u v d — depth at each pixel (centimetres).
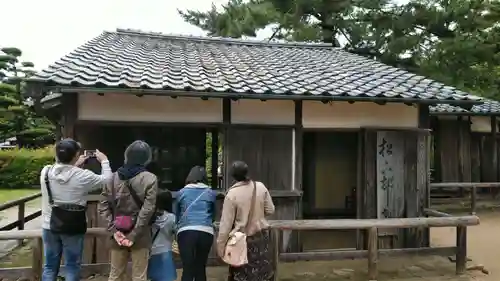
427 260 672
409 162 689
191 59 785
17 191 1764
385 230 691
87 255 589
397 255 590
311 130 668
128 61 700
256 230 450
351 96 604
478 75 1559
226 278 567
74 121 578
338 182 1010
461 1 1583
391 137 684
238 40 1023
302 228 541
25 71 2052
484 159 1245
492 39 1496
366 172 675
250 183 458
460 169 1214
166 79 582
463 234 604
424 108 703
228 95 566
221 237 439
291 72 746
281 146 644
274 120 642
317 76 725
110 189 402
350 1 1673
